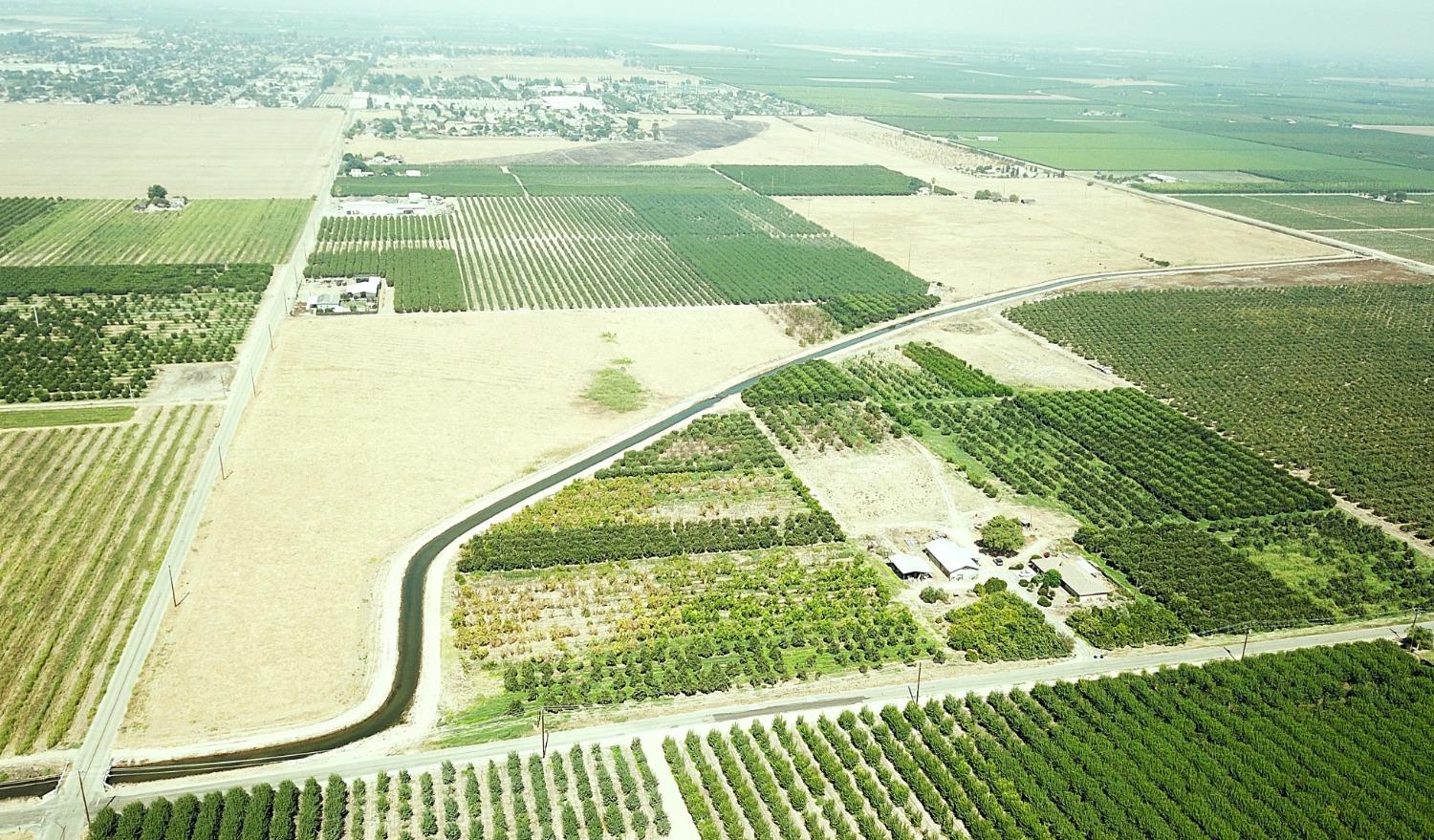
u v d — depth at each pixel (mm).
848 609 134875
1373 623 136625
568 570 140625
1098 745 109625
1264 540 155125
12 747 104188
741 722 114188
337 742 108312
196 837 93438
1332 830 99188
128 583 131250
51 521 144125
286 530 145375
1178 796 102625
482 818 98250
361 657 121188
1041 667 125625
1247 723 113000
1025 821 100312
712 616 131500
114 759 103625
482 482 162625
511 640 125500
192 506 150000
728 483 165875
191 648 120375
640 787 103500
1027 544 152750
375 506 153250
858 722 114625
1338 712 117125
